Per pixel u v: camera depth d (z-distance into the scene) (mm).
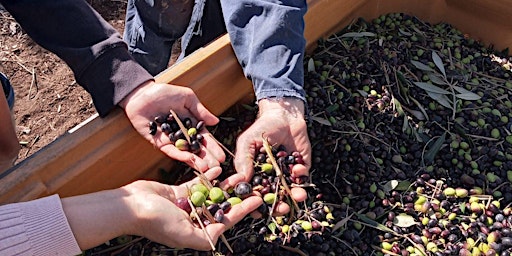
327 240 678
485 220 713
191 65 672
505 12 917
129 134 625
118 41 628
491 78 911
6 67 1067
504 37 956
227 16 715
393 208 717
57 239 500
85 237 519
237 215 578
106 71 613
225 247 653
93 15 636
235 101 772
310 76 829
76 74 625
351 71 846
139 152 656
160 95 615
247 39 704
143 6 886
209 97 714
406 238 693
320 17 831
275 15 701
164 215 534
